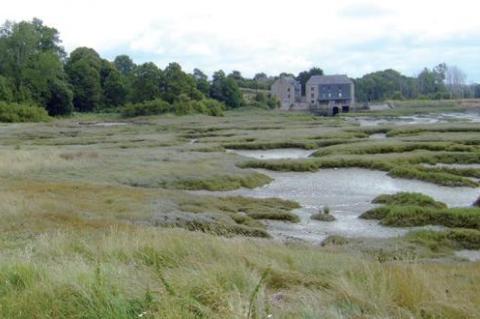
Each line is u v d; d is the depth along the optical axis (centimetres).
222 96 15012
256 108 15250
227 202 2956
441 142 5403
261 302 707
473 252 2117
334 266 1076
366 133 7150
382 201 3083
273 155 5419
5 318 674
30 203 2181
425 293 805
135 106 11650
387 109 15362
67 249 1201
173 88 12719
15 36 11581
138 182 3506
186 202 2794
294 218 2727
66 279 788
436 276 1098
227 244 1238
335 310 706
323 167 4444
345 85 16975
